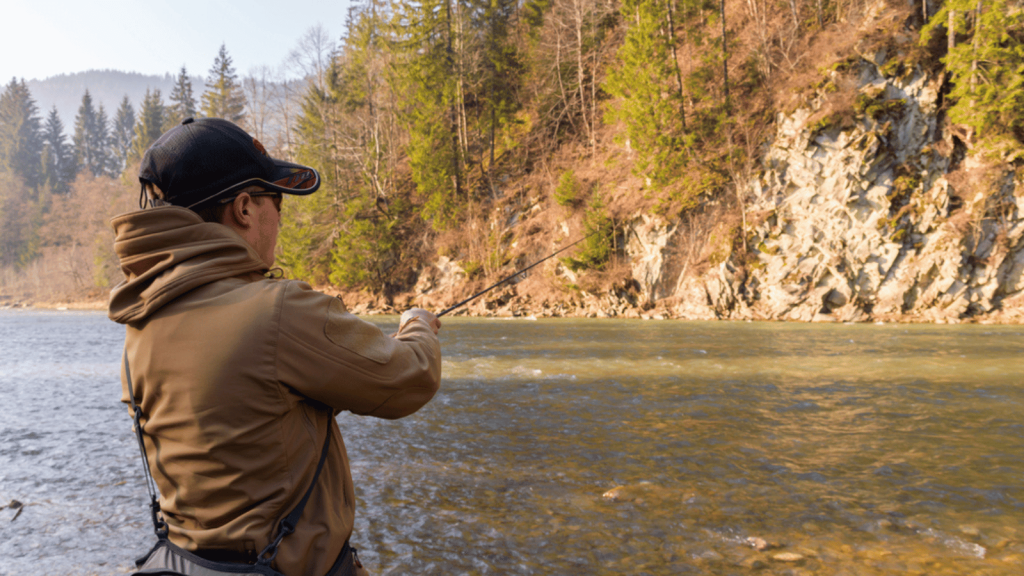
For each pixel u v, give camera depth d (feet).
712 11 110.11
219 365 3.04
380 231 123.13
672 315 90.68
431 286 117.60
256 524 3.09
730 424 20.24
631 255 98.32
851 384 28.25
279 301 3.17
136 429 3.41
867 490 13.38
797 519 11.64
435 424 20.67
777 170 87.40
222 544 3.10
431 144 122.42
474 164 130.72
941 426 19.72
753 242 87.20
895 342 48.42
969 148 78.18
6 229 231.91
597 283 97.60
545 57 132.05
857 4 92.53
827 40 90.89
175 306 3.21
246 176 3.52
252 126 186.50
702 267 90.89
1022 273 74.02
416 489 13.70
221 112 205.77
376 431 19.62
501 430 19.70
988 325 69.26
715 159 94.84
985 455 16.17
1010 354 39.17
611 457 16.31
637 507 12.39
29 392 28.96
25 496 13.78
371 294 120.57
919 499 12.74
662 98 99.30
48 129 317.01
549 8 134.72
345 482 3.67
